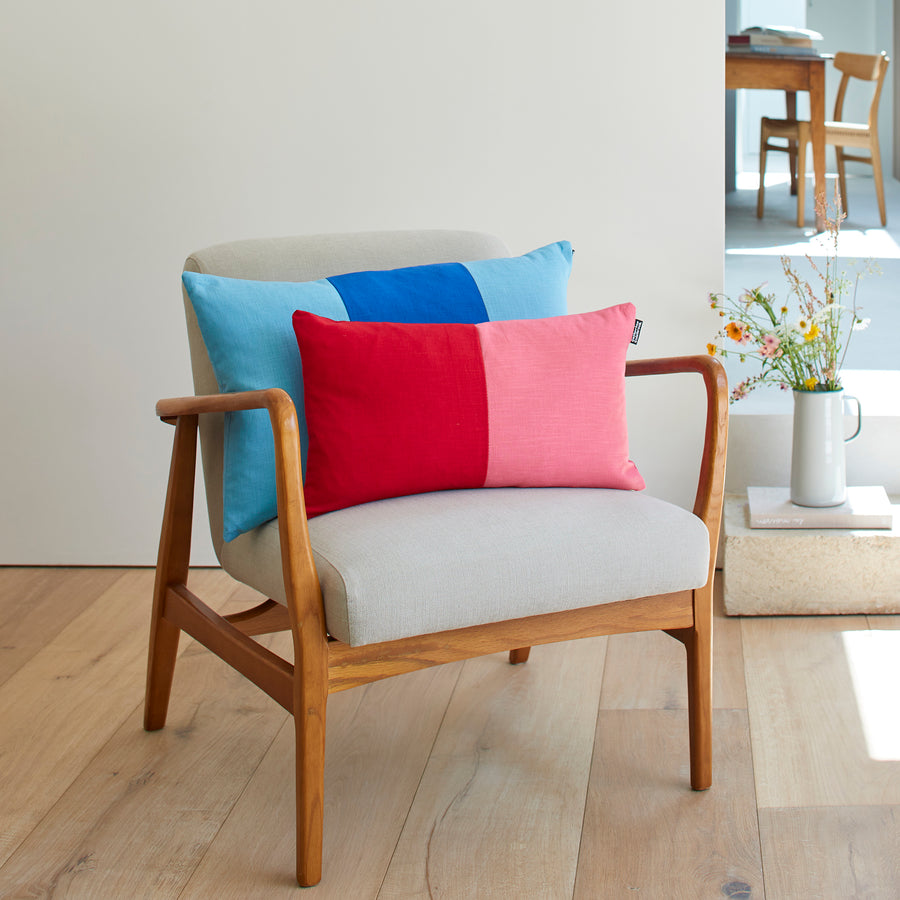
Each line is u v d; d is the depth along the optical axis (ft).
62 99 7.73
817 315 7.03
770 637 6.86
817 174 15.65
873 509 7.13
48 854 4.82
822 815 4.92
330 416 4.88
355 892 4.50
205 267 5.62
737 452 8.00
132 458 8.29
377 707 6.11
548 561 4.59
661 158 7.59
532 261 5.89
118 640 7.14
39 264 7.98
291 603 4.35
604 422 5.17
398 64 7.57
